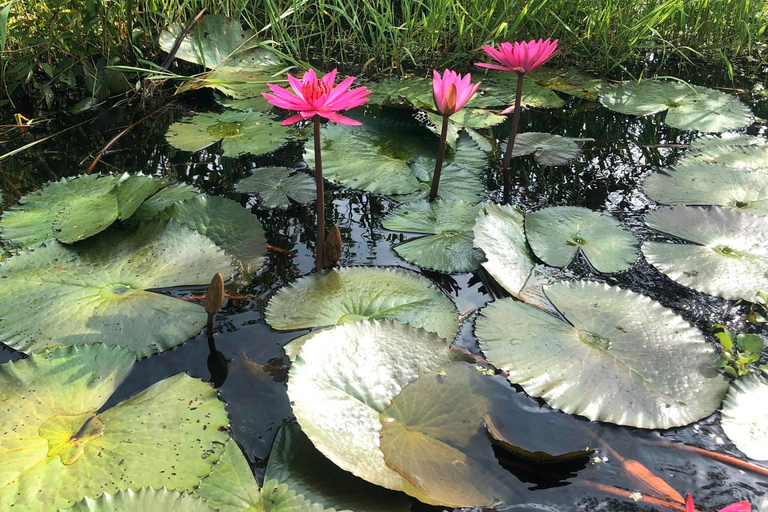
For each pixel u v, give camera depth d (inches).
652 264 55.9
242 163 66.4
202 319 50.4
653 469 44.0
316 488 42.6
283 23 88.4
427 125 70.4
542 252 56.3
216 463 43.1
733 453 44.7
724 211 59.7
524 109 79.0
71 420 44.5
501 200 62.3
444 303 52.1
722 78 88.2
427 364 47.9
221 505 41.6
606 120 77.0
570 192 63.7
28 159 66.2
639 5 92.7
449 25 88.8
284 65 83.4
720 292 53.6
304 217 60.1
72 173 64.2
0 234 55.0
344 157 65.9
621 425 45.8
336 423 44.4
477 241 55.2
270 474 43.0
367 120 70.6
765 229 58.0
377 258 56.1
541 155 69.3
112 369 46.9
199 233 55.4
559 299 52.3
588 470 43.9
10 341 48.1
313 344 47.3
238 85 78.2
